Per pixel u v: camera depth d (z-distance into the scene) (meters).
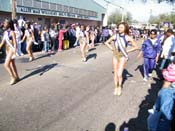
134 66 12.53
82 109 6.14
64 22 36.53
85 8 43.00
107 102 6.72
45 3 30.17
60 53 16.00
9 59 7.62
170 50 9.29
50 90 7.48
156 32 9.04
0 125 5.09
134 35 35.44
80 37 12.85
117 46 7.00
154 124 3.67
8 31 7.54
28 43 12.19
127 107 6.43
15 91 7.20
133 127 5.30
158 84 8.83
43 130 4.98
